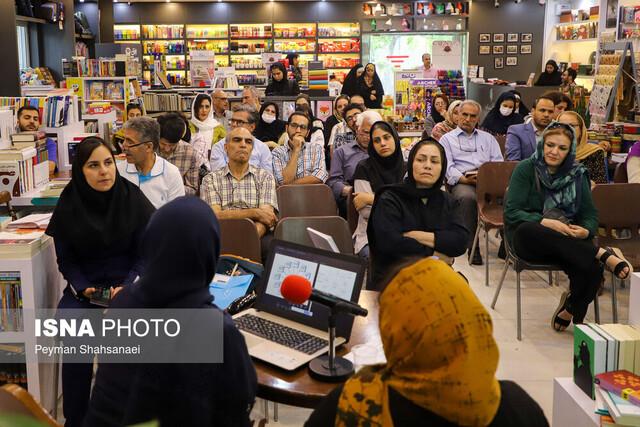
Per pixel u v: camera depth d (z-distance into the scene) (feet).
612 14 41.16
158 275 5.28
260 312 8.21
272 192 14.44
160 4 52.16
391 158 14.20
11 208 13.12
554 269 13.85
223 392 5.43
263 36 52.37
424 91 28.32
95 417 5.60
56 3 35.60
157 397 5.35
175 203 5.38
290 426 10.53
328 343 7.45
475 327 3.73
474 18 53.36
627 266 13.21
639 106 22.65
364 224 13.99
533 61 54.24
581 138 17.70
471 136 19.60
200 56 34.58
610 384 8.14
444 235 11.62
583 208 14.20
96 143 10.06
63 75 34.81
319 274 7.87
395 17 52.60
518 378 12.12
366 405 4.07
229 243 11.84
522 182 14.32
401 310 3.82
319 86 30.35
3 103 18.16
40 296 10.28
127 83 33.30
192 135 22.75
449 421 3.83
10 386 4.59
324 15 52.34
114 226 10.19
